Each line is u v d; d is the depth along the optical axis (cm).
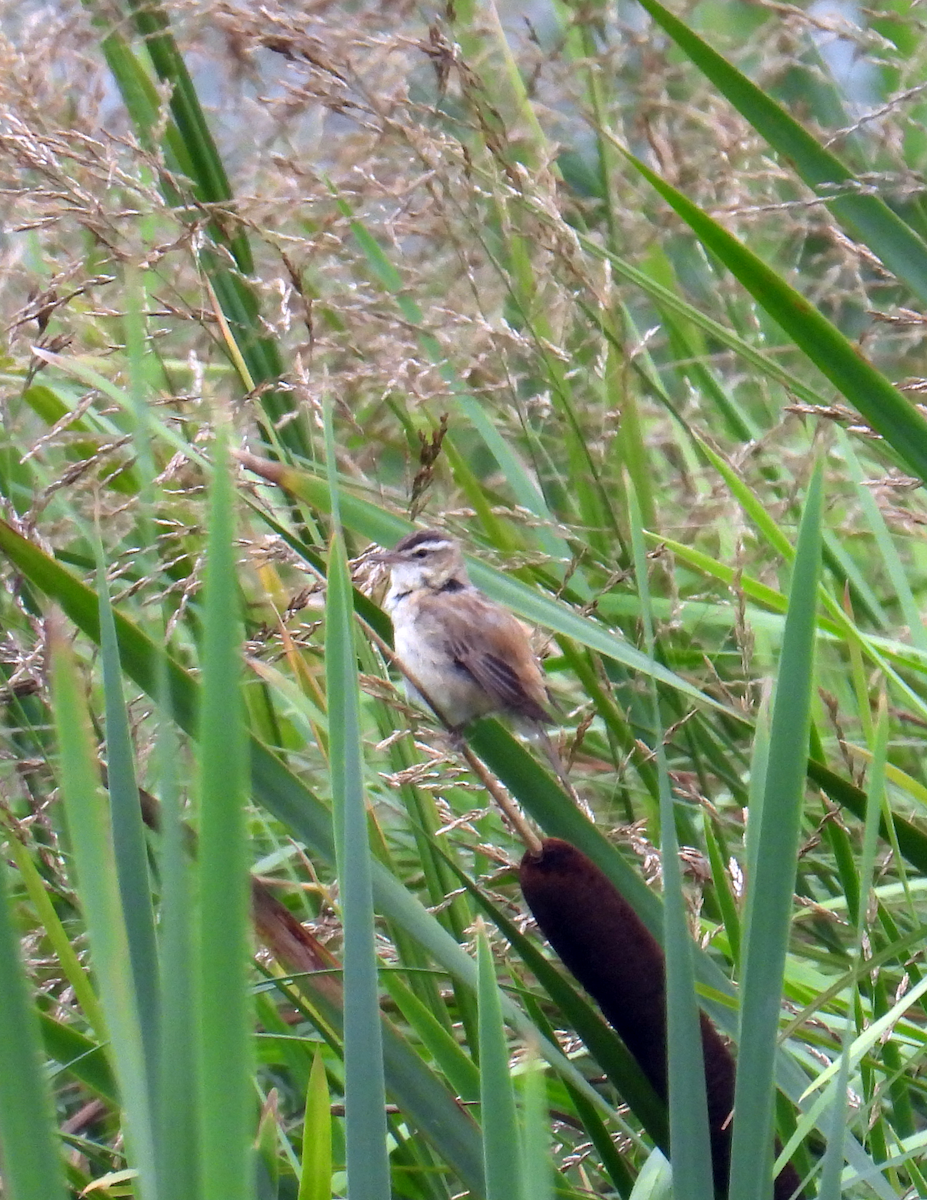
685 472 979
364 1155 421
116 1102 595
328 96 817
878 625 938
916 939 563
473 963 562
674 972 459
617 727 789
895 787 888
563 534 875
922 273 656
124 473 909
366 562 823
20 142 774
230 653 350
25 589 764
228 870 348
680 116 1141
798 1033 675
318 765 904
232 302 888
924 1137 627
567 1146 755
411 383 872
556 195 874
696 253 1137
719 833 759
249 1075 348
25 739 823
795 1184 602
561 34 1039
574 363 933
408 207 901
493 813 873
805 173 654
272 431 768
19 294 909
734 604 896
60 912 802
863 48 1013
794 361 1145
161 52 900
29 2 915
